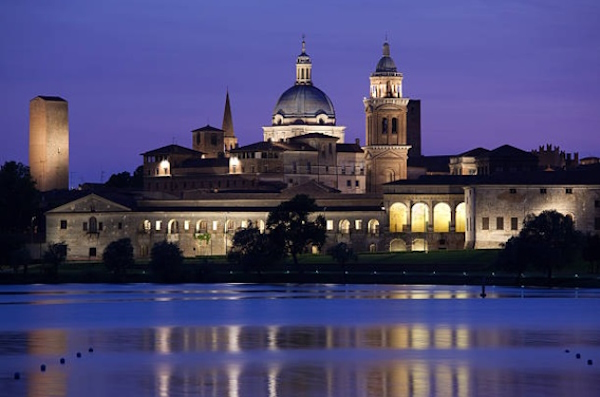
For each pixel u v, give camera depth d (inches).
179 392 6461.6
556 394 6397.6
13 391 6486.2
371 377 6850.4
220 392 6461.6
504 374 6929.1
